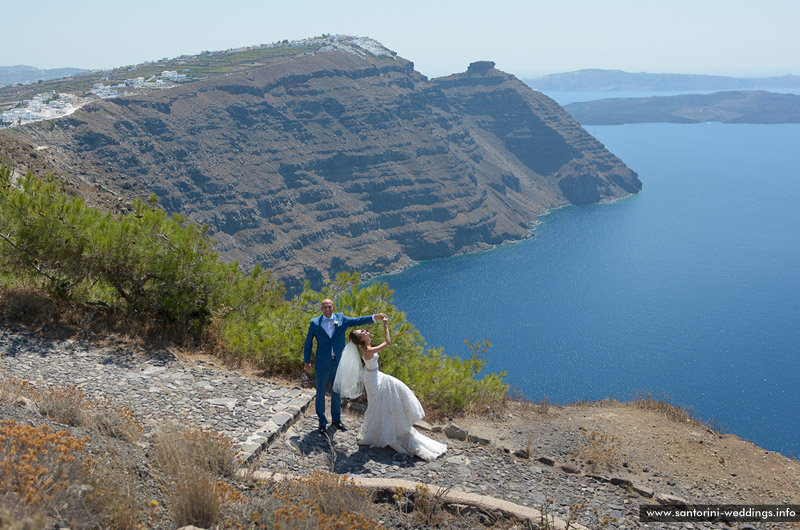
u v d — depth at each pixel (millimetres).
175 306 13016
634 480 9070
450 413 11703
